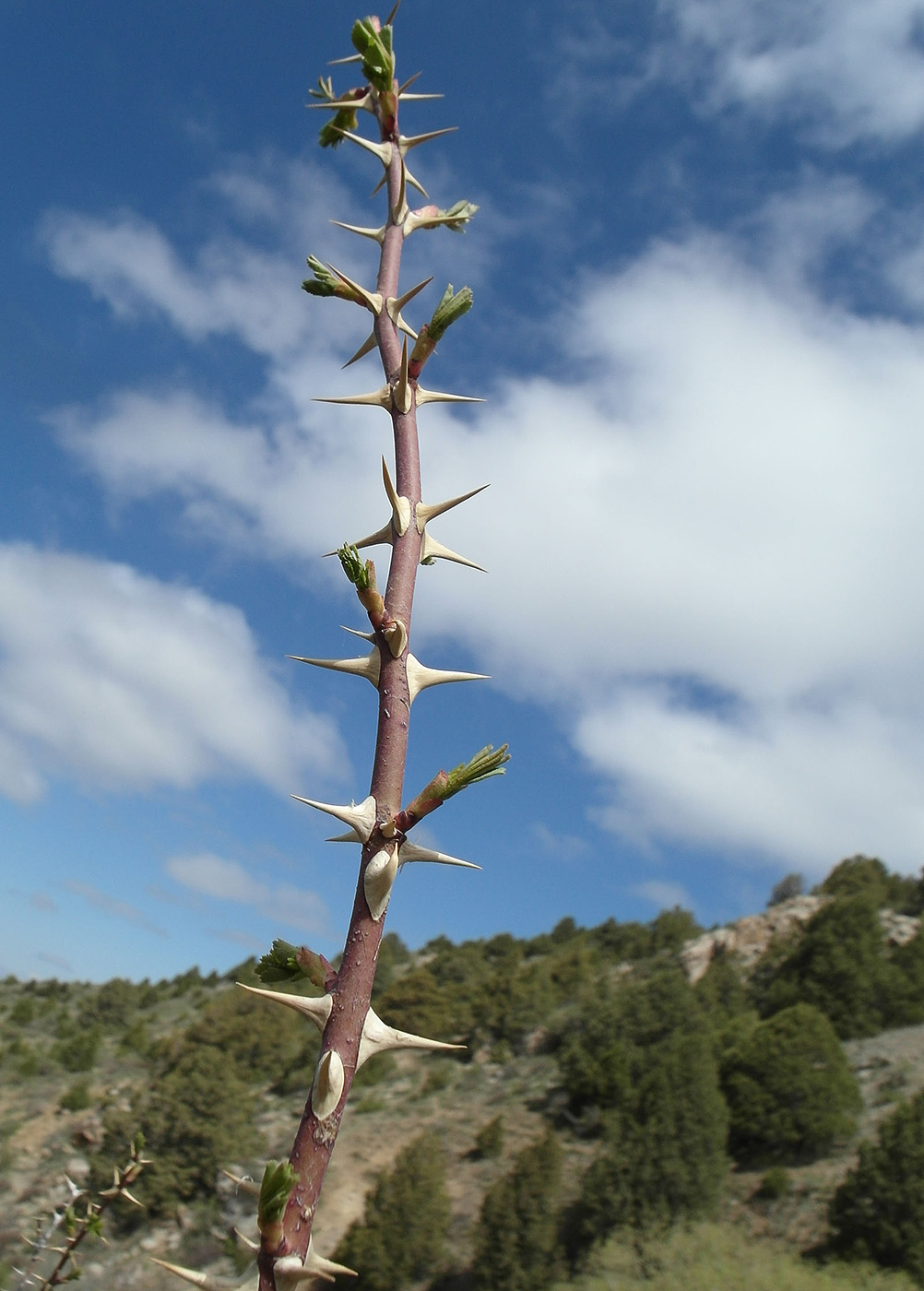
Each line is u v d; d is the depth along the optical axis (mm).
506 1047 42125
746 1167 26016
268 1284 989
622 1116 25422
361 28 1759
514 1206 24109
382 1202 25672
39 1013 64688
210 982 72000
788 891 59781
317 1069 1068
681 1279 17672
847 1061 29672
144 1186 26062
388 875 1157
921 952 37812
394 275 1664
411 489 1471
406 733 1279
